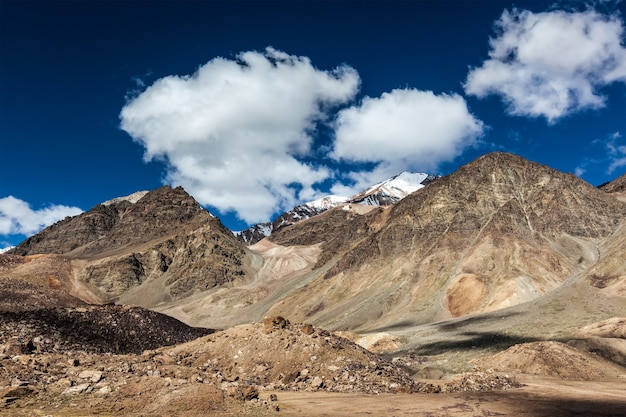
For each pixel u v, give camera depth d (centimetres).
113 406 2948
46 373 3447
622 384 4966
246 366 4588
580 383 4972
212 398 3162
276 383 4253
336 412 3162
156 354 4872
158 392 3156
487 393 4141
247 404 3200
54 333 5512
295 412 3120
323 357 4575
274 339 4825
